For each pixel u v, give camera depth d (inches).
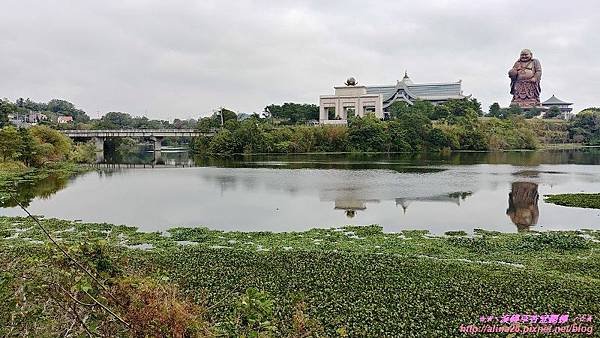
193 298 732.7
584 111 6752.0
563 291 846.5
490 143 5280.5
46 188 2322.8
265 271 957.8
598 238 1283.2
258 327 330.6
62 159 3690.9
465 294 829.8
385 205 1829.5
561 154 4756.4
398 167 3361.2
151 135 4963.1
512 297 816.9
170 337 272.8
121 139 6461.6
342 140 5039.4
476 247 1176.8
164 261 1026.1
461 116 5570.9
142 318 272.5
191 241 1255.5
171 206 1824.6
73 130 4837.6
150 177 2819.9
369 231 1357.0
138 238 1278.3
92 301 291.4
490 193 2121.1
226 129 5059.1
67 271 293.4
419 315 743.1
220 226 1466.5
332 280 901.8
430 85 6776.6
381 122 5132.9
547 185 2381.9
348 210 1731.1
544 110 7288.4
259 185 2415.1
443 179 2630.4
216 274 935.7
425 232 1358.3
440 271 960.3
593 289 860.6
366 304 784.9
